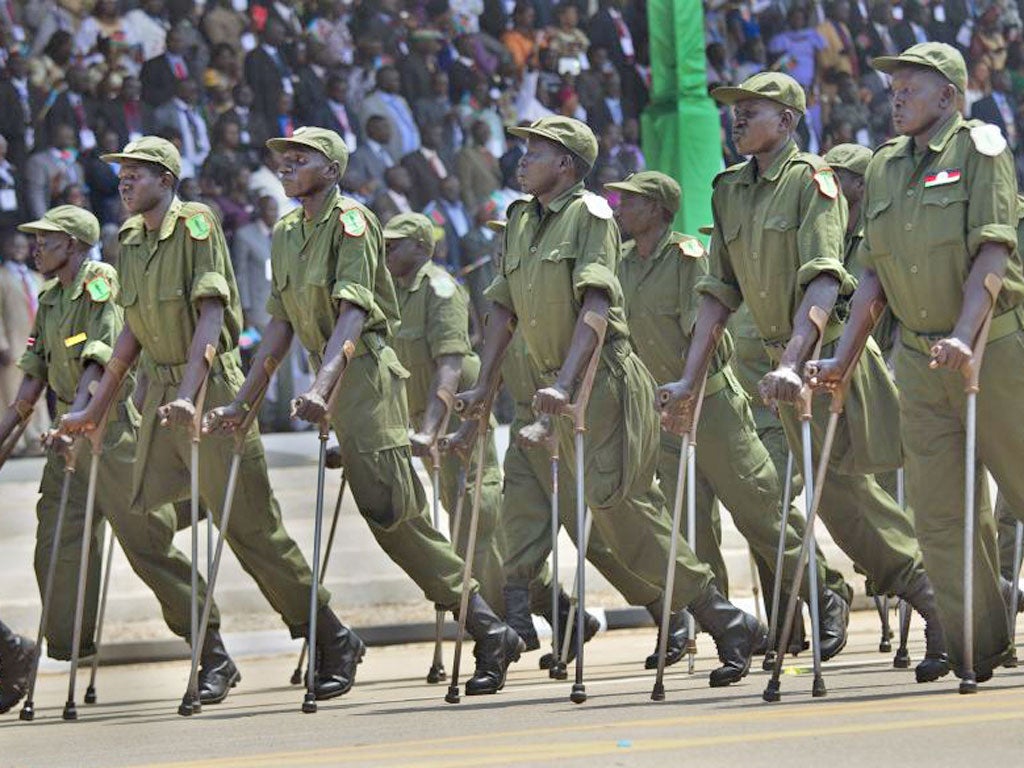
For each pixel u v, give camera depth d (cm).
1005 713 1744
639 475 2388
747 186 2369
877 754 1502
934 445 2122
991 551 2156
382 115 5712
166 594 2667
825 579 2889
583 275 2288
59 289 2825
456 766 1544
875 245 2123
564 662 2770
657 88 5969
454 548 2769
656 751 1580
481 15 5875
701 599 2397
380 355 2462
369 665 3328
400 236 3070
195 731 2164
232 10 5522
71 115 5309
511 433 3111
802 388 2120
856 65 6344
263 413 5347
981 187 2038
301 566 2544
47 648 2830
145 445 2541
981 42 6519
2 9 5247
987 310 2012
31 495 4588
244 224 5450
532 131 2369
